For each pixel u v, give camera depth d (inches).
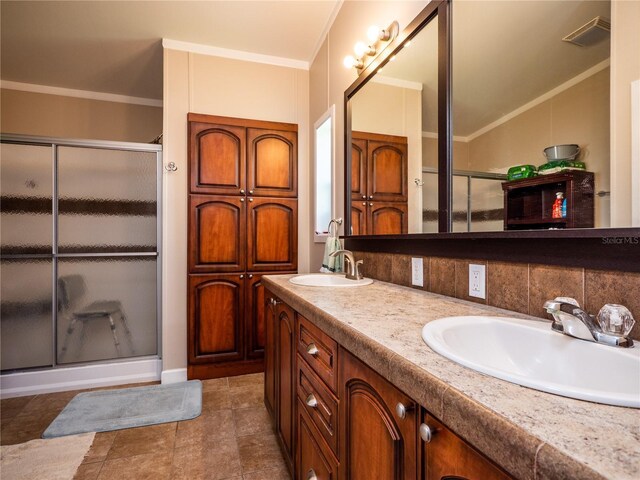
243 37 108.1
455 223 49.3
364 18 79.6
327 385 40.8
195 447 71.5
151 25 101.2
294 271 116.3
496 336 34.4
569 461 13.4
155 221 109.6
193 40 109.4
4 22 98.3
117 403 90.2
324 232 106.0
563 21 34.2
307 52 117.3
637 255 27.8
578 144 32.4
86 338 103.7
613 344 25.9
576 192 32.5
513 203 39.6
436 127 53.4
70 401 91.8
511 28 40.4
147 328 109.1
